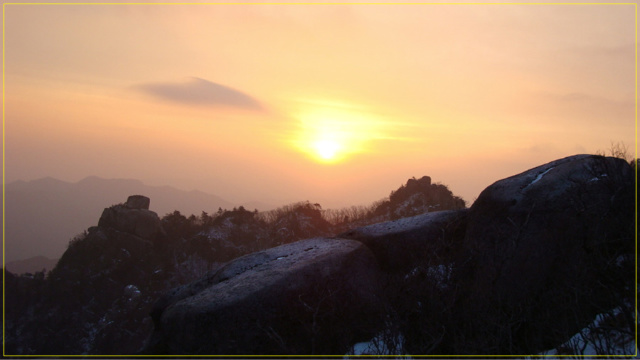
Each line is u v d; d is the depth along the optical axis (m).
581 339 5.25
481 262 6.17
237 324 5.76
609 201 6.05
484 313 5.55
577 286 5.50
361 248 6.87
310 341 5.86
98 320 20.25
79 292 21.53
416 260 7.04
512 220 6.13
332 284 6.18
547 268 5.82
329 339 5.89
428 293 6.21
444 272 6.58
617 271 5.58
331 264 6.34
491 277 5.91
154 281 21.98
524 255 5.90
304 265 6.29
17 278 22.19
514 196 6.28
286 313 5.87
